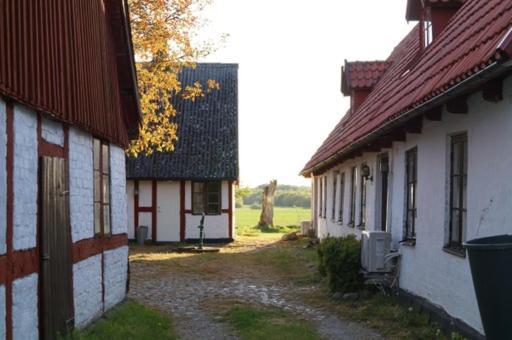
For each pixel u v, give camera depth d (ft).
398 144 37.73
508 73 21.48
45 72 22.68
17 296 20.17
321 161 61.41
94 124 30.25
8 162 19.53
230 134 89.76
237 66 100.17
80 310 28.04
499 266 17.66
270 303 39.60
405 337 28.22
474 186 25.05
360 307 35.91
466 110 25.81
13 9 19.44
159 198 86.69
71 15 26.76
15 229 20.10
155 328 30.81
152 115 68.69
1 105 18.97
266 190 120.88
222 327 32.53
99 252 32.01
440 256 29.09
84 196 29.19
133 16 65.67
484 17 27.20
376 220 44.11
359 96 63.46
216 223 86.89
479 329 24.13
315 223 90.94
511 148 21.71
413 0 43.83
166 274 54.85
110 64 35.09
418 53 42.52
